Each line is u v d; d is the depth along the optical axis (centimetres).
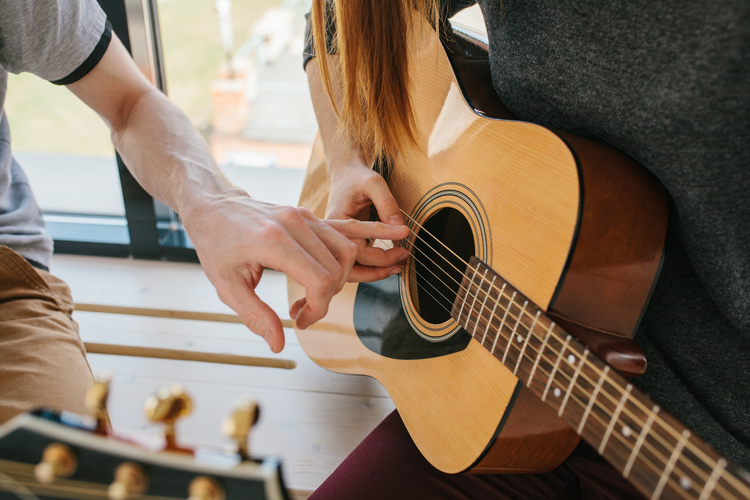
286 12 256
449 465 70
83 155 174
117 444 37
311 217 72
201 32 247
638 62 55
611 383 49
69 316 103
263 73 261
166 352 130
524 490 74
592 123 63
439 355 75
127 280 157
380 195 84
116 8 134
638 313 61
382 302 90
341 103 101
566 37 61
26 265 98
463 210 73
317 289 65
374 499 73
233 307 70
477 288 67
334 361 102
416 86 87
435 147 82
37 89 168
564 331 54
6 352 85
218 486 36
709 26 49
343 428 111
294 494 98
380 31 78
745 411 66
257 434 109
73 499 41
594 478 75
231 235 69
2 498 42
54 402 80
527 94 72
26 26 92
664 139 55
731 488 40
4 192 109
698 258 59
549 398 55
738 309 58
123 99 107
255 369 126
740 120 50
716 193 54
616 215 57
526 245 62
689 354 67
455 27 97
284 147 268
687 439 43
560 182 60
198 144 96
